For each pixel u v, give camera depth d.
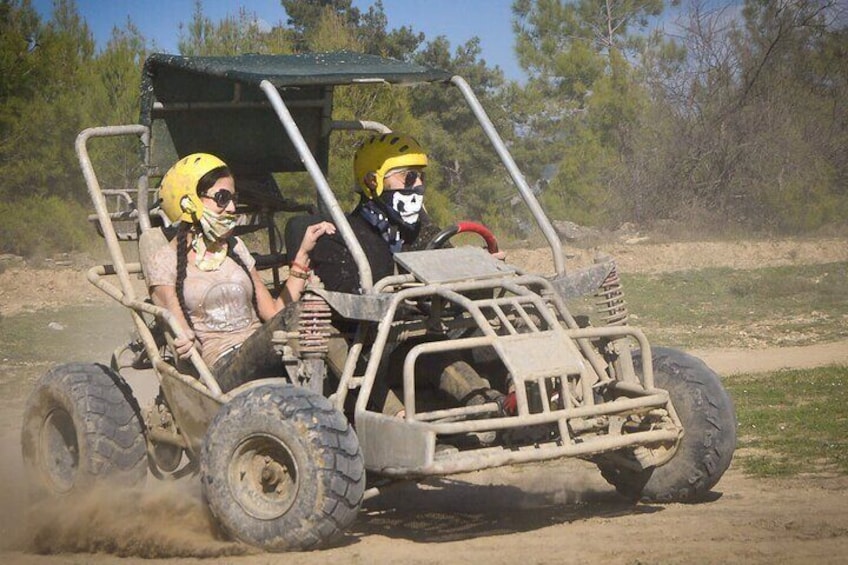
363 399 6.79
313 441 6.40
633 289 26.50
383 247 7.71
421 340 7.39
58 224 32.56
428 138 56.12
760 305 23.95
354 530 7.52
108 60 33.09
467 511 8.09
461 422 6.40
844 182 39.69
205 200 7.85
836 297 24.48
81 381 8.12
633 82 41.75
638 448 7.39
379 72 7.80
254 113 9.40
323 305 6.93
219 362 7.74
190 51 33.38
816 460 9.55
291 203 9.68
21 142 31.86
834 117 40.12
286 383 7.08
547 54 47.62
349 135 27.48
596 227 38.78
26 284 27.36
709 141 39.16
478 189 54.62
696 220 37.81
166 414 8.19
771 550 6.25
